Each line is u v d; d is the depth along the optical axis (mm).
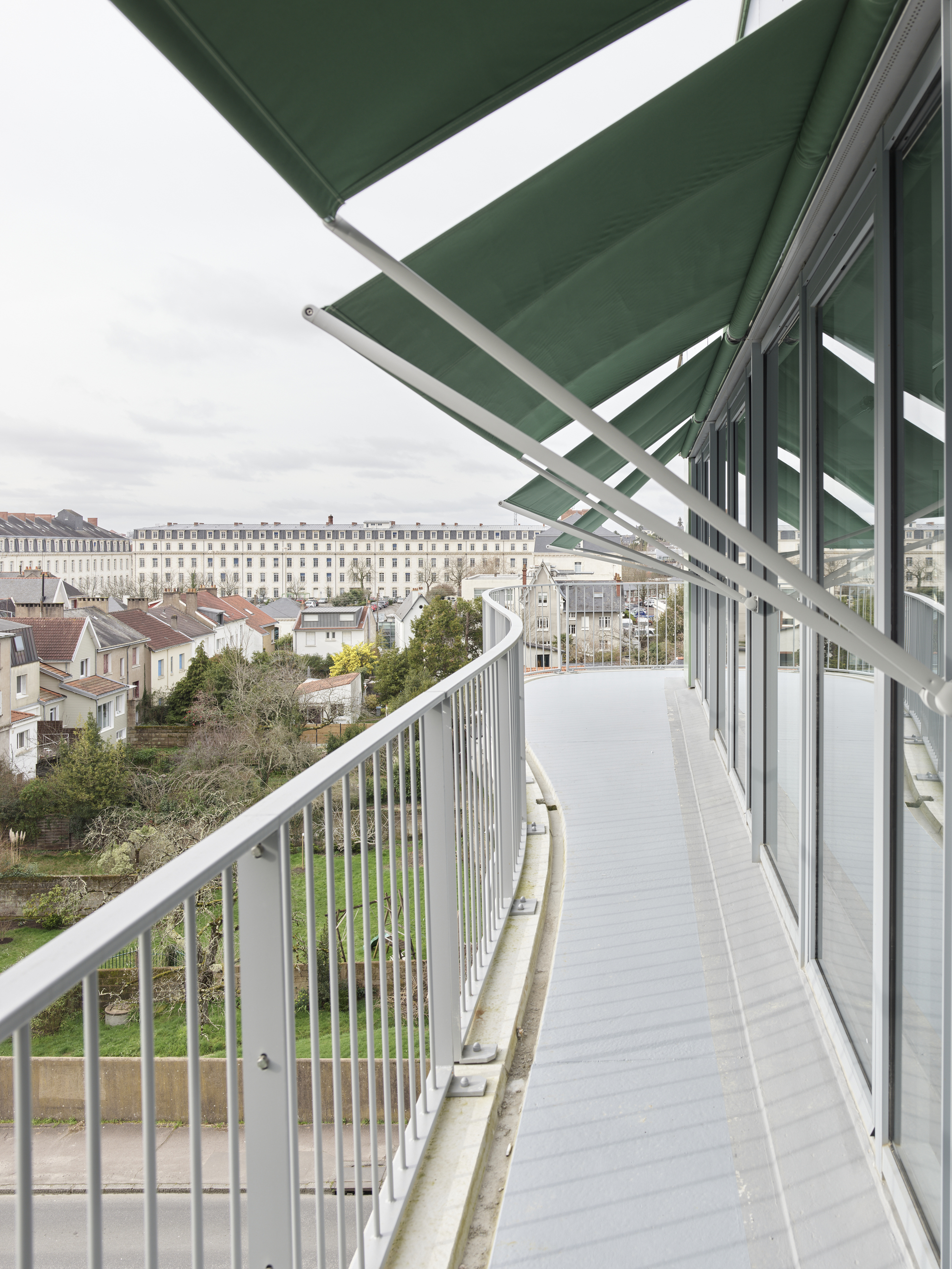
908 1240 1799
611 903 3883
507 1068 2590
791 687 3650
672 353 4035
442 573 150250
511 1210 2006
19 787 24031
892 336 1931
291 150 1154
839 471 2537
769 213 2643
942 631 1603
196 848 1054
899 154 1880
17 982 689
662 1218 1945
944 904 1523
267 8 942
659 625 14367
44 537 140625
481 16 1098
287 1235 1267
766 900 3791
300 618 96625
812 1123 2230
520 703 4770
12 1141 12977
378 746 1777
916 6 1483
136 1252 11672
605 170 1703
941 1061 1689
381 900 1801
